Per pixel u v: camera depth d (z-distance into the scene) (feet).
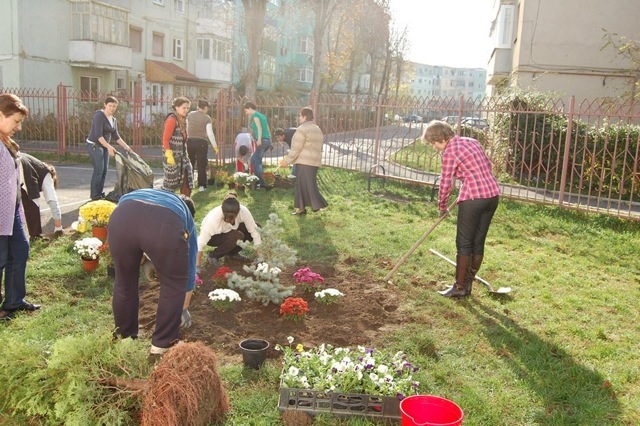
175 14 115.03
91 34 89.56
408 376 11.82
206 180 35.96
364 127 46.78
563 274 21.76
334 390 11.16
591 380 13.07
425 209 32.68
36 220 21.88
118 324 13.14
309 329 15.43
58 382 10.30
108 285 17.98
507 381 13.03
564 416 11.47
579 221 30.94
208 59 123.44
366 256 22.67
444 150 18.76
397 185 39.52
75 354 10.42
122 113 64.90
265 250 17.72
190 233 13.37
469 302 18.24
